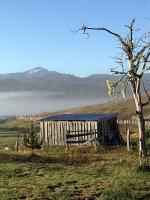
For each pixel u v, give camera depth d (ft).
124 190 70.90
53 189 75.72
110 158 107.55
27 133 321.32
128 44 96.53
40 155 113.80
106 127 165.78
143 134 100.63
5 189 75.15
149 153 111.24
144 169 88.22
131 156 109.70
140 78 99.55
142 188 74.33
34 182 81.10
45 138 164.04
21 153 116.78
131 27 96.27
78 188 75.77
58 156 111.45
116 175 86.07
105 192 70.54
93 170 91.97
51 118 166.30
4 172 90.99
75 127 160.04
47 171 92.27
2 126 493.36
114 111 486.79
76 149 129.59
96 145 136.15
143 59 96.53
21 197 69.97
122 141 165.48
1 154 115.44
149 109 411.54
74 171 91.71
